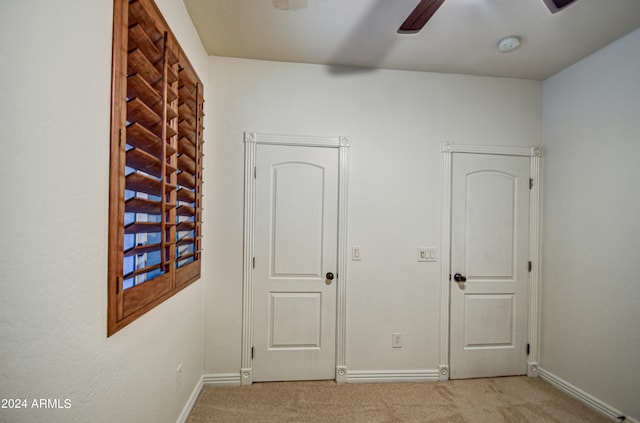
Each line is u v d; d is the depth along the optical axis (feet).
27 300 1.97
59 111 2.22
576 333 6.53
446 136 7.41
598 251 6.15
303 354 6.93
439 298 7.27
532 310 7.45
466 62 6.91
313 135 7.02
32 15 1.99
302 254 6.97
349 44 6.25
